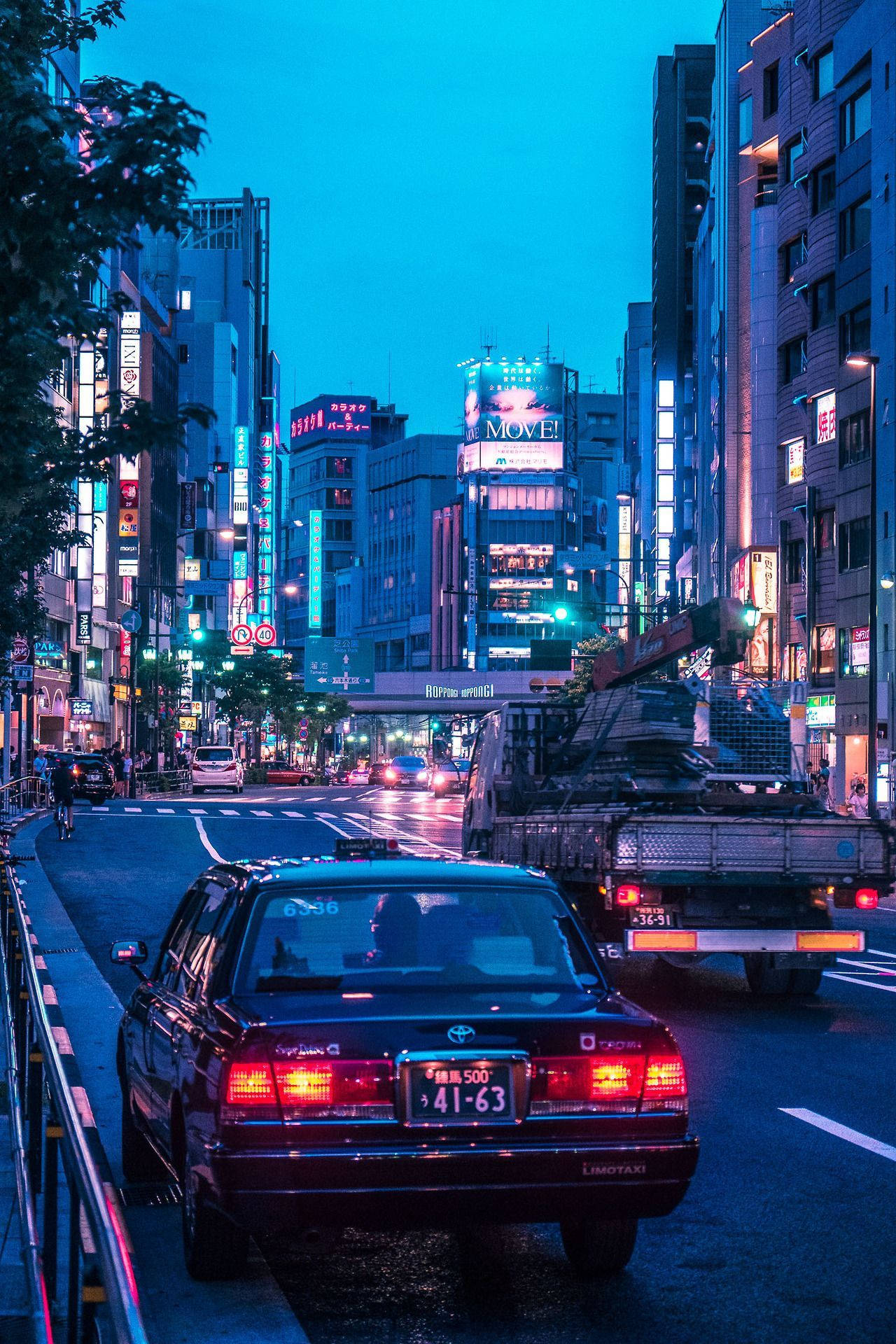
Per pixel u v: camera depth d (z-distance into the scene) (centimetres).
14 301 798
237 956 686
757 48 8438
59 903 2723
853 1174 928
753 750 1923
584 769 1906
